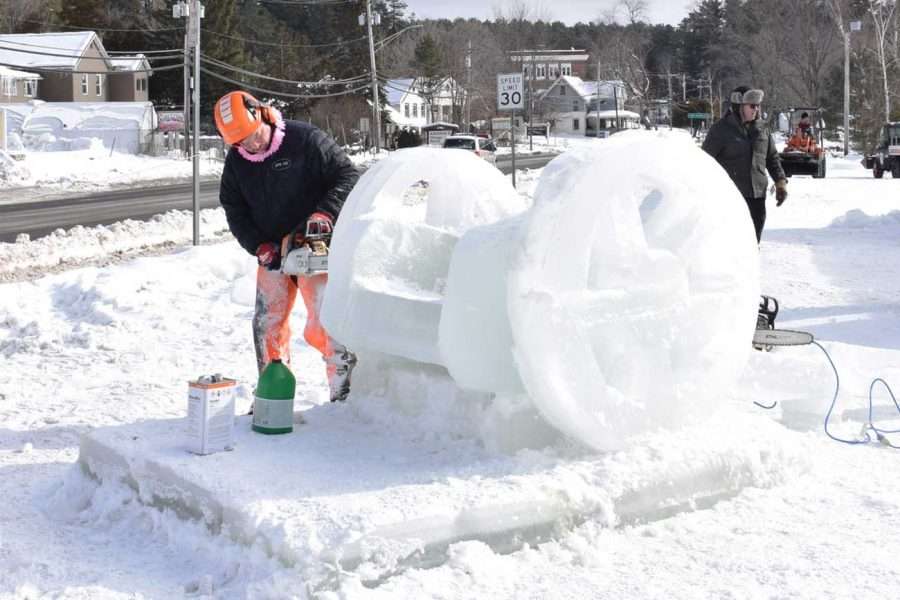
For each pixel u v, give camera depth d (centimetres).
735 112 1042
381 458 458
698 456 449
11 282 1345
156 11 9331
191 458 452
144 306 1079
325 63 9712
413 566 374
